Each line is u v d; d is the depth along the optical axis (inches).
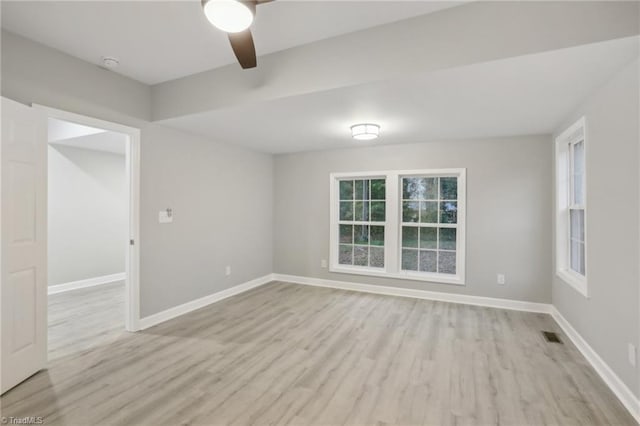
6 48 95.6
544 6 77.2
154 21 90.9
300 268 216.7
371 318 148.3
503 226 163.6
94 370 100.0
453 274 179.3
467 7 84.3
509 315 152.4
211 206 172.4
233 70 117.6
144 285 136.3
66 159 199.3
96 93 118.5
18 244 90.4
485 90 100.7
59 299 179.9
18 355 90.9
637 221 79.6
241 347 117.2
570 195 139.6
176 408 81.6
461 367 103.0
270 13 87.1
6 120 86.4
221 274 179.3
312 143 185.0
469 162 170.1
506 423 76.8
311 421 77.0
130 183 132.3
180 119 134.1
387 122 137.6
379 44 94.0
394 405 83.4
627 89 83.4
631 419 78.1
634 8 70.8
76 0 81.1
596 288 102.1
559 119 131.6
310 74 103.6
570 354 112.0
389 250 189.5
